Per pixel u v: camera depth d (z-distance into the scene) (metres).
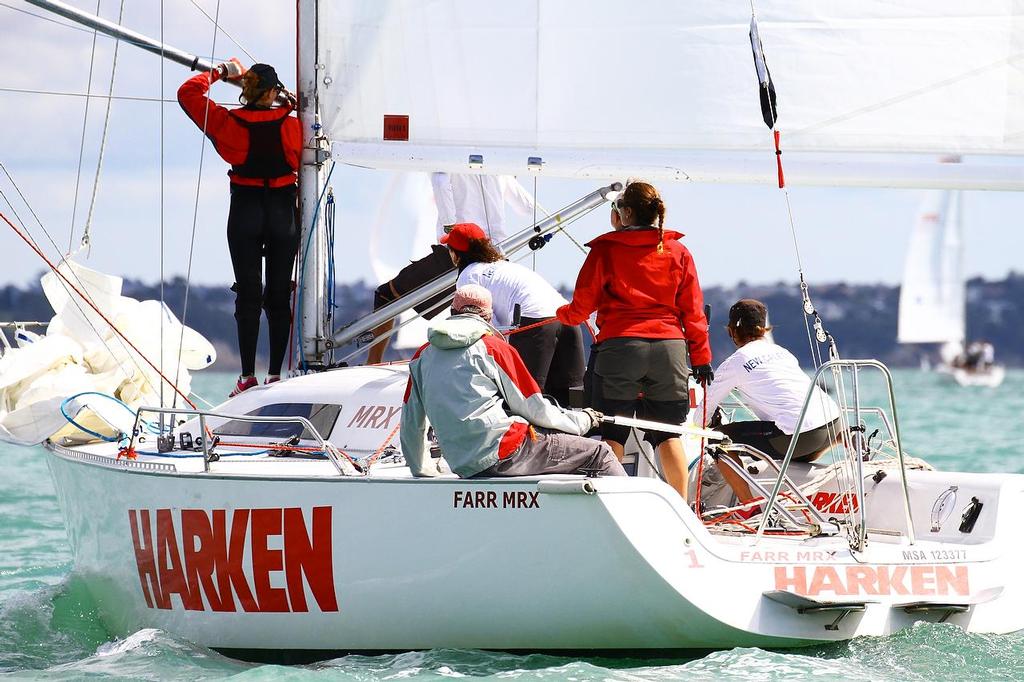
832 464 22.44
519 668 18.14
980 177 22.91
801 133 23.22
